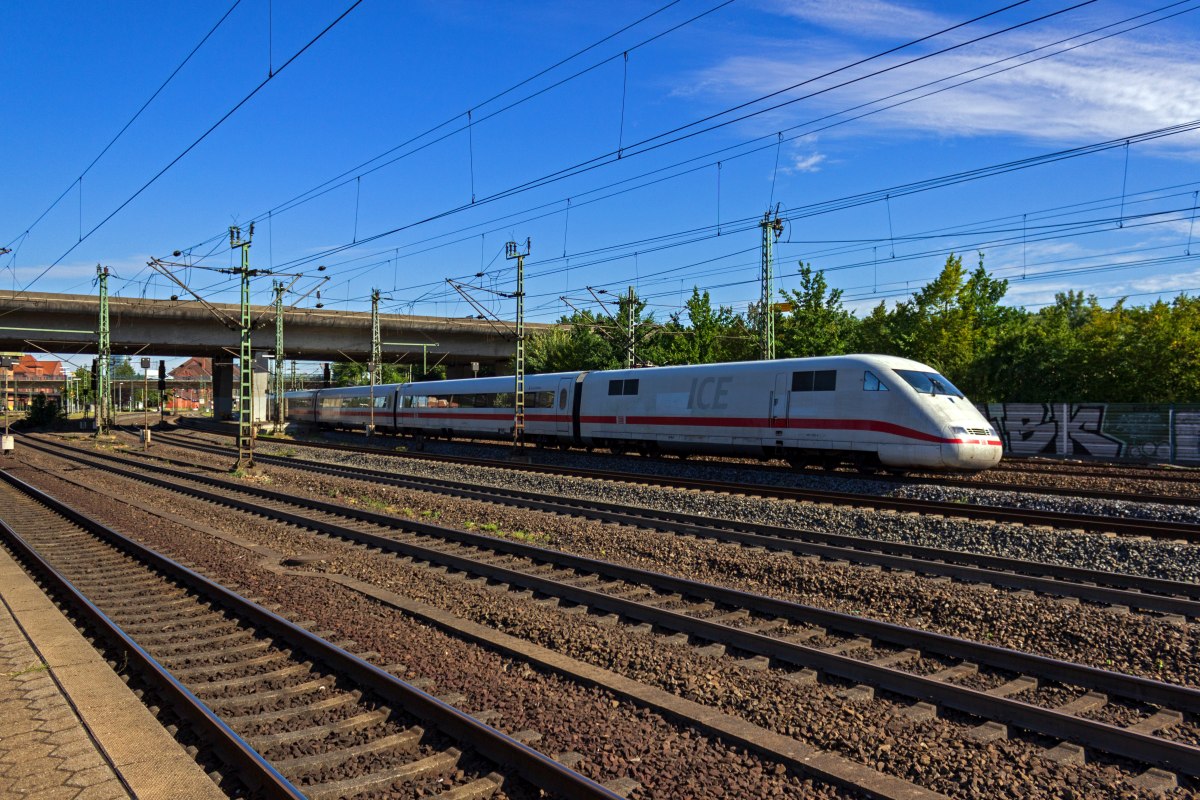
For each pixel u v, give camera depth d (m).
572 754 5.53
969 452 20.22
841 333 50.72
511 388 36.50
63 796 4.66
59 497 22.00
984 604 9.22
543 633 8.53
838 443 22.22
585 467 27.97
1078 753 5.67
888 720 6.29
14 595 9.84
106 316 52.12
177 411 137.12
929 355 41.75
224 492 22.22
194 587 10.75
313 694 6.85
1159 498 16.97
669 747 5.74
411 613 9.28
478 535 13.80
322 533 15.52
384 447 41.66
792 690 6.89
